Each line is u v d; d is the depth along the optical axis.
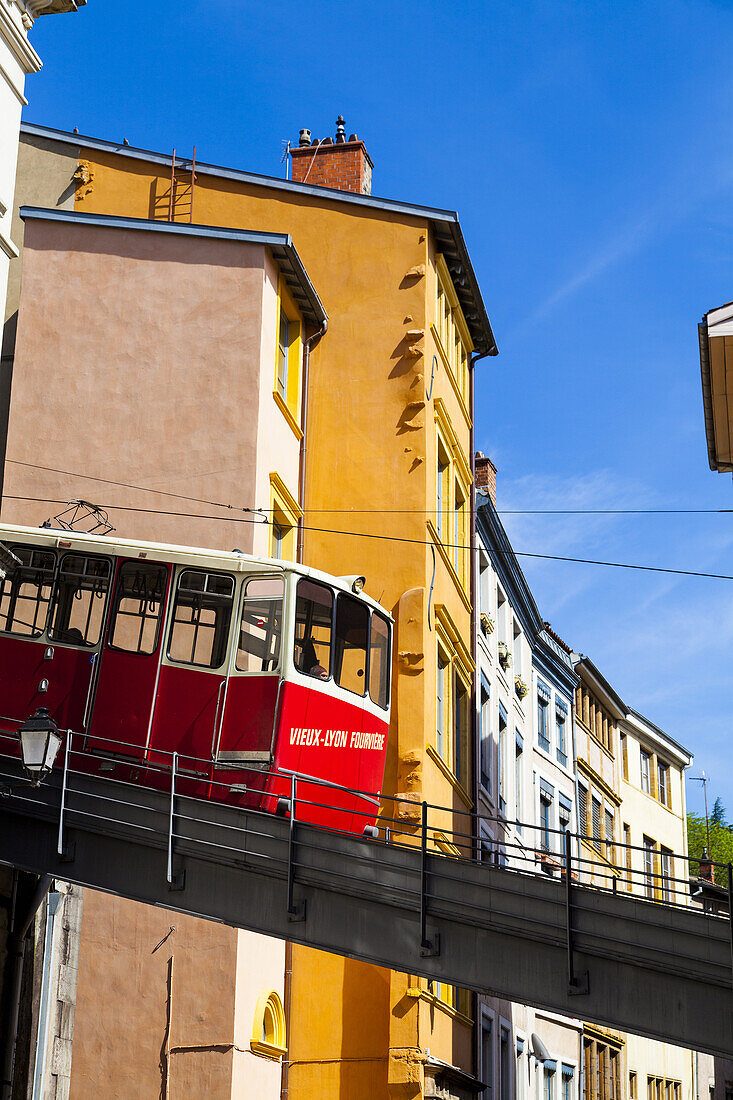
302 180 32.16
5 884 18.58
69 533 19.03
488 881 15.27
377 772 19.45
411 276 27.94
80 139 28.97
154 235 25.84
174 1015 21.34
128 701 18.06
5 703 18.42
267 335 25.34
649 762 56.81
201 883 16.20
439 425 28.81
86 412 24.94
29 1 17.67
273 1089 22.89
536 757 41.62
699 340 19.53
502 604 38.62
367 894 15.61
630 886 51.66
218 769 17.62
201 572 18.45
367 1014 23.66
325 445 27.19
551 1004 14.73
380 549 26.47
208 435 24.45
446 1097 25.02
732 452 21.41
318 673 18.28
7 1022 18.30
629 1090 47.41
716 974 14.09
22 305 25.75
